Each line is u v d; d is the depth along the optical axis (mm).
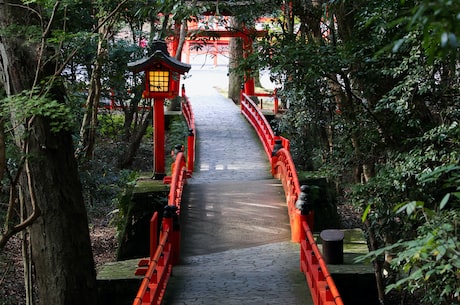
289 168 12844
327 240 9109
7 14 7922
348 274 8641
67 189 8531
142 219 12641
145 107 20406
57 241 8461
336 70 9617
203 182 14938
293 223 11102
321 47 9922
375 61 9164
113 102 20078
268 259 10047
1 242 6805
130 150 19969
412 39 6980
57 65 7875
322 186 13922
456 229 4793
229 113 24594
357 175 12336
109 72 17031
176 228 9844
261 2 13773
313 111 14391
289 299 8242
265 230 11562
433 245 3896
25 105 6641
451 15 2508
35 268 8633
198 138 20172
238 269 9570
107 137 21719
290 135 17938
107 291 9039
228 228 11648
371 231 10734
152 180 13898
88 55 15703
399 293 11406
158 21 18188
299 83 11055
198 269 9633
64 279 8492
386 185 8508
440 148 7793
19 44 7852
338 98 12211
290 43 10508
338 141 12234
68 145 8594
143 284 6766
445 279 5992
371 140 9977
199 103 26875
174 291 8602
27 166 7344
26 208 8422
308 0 12562
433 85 8109
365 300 8656
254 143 19578
